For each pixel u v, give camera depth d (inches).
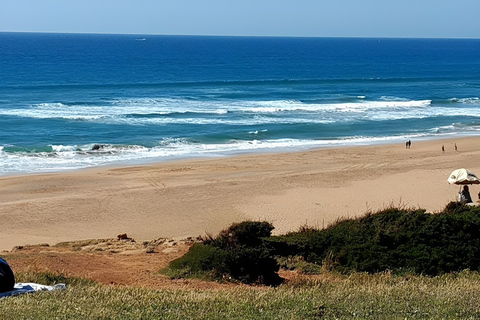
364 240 570.9
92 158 1547.7
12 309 331.9
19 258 576.4
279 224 1014.4
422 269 516.7
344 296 385.4
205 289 442.6
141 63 5334.6
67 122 2021.4
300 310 346.6
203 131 1945.1
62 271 496.7
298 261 555.2
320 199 1188.5
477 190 1256.8
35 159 1517.0
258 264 501.4
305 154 1647.4
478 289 411.8
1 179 1302.9
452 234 548.1
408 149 1747.0
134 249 687.7
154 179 1332.4
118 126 1980.8
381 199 1192.8
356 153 1674.5
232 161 1540.4
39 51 7199.8
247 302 365.7
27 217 1037.8
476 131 2094.0
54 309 337.7
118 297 370.9
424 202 1165.7
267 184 1301.7
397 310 350.6
